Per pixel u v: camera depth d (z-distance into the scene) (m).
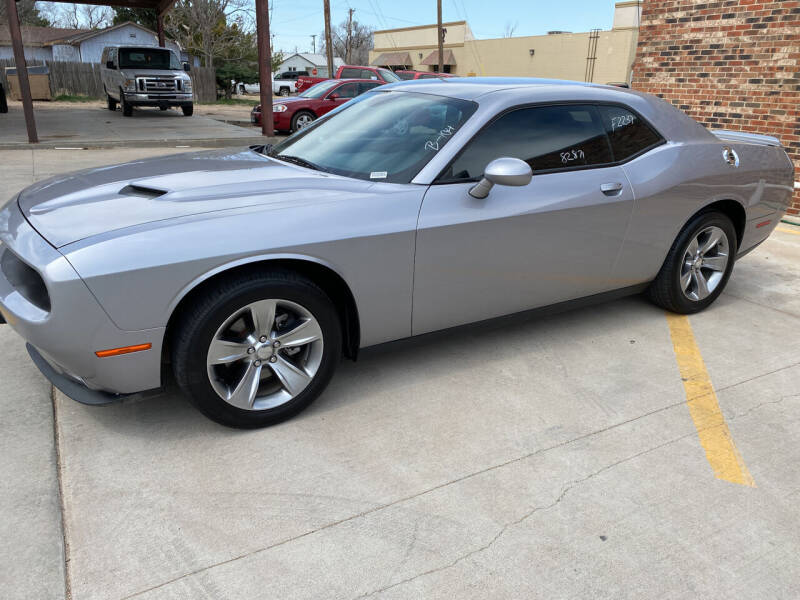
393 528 2.21
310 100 15.75
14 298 2.44
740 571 2.09
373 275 2.79
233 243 2.43
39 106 24.33
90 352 2.31
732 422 2.99
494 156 3.11
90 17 59.44
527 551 2.13
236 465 2.52
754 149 4.30
